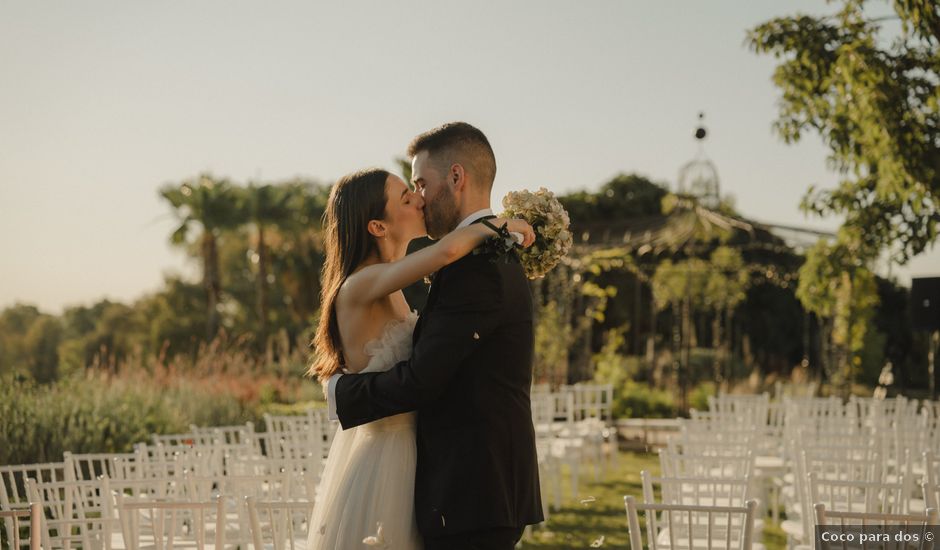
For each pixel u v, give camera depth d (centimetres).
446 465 232
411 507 239
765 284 2105
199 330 2770
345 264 250
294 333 2469
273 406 1145
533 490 239
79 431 766
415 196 249
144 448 461
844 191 995
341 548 239
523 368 238
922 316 1002
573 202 2691
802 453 442
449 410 233
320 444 552
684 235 1380
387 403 227
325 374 254
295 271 2458
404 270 231
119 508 308
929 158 877
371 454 244
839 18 944
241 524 369
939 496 514
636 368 1598
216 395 1092
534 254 247
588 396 1073
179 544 422
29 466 423
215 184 2369
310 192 2603
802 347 2102
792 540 485
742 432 547
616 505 794
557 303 1438
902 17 850
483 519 226
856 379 1488
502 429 232
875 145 897
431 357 223
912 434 550
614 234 1565
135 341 2831
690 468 490
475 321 225
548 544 647
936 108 866
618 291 2150
